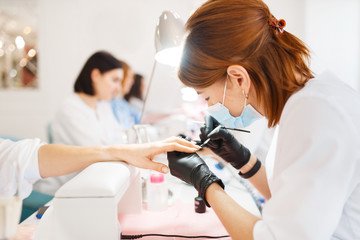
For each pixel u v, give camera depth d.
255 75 0.60
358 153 0.49
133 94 2.74
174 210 0.83
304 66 0.65
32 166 0.76
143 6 3.06
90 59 1.94
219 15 0.58
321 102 0.51
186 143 0.76
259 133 1.23
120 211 0.81
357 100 0.57
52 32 3.06
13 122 3.08
